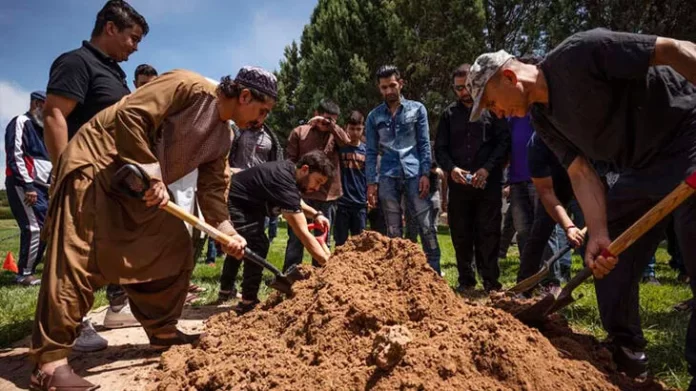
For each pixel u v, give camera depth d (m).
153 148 3.06
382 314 2.83
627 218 2.77
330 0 23.98
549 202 4.16
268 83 3.18
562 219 4.01
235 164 6.38
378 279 3.26
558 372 2.41
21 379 3.03
